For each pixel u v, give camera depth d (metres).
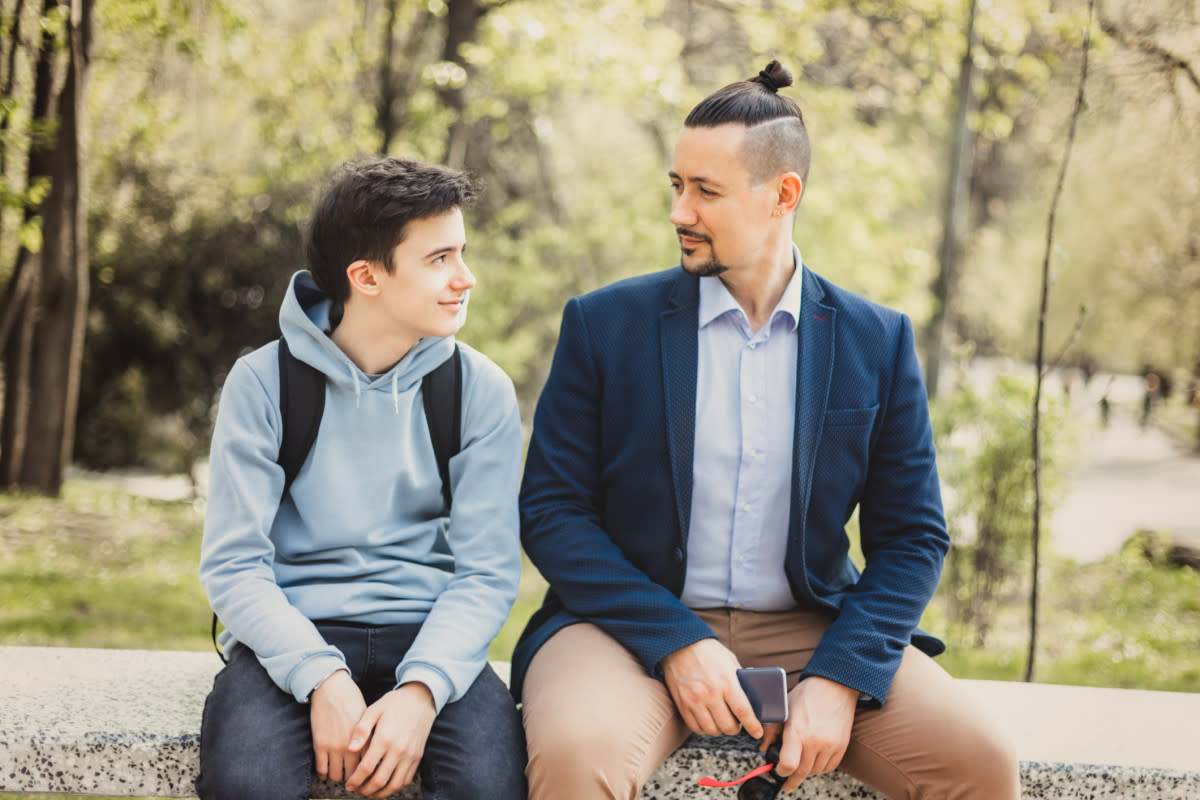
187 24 9.27
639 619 1.83
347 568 1.90
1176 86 5.64
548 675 1.83
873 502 2.04
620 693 1.76
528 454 2.09
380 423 1.90
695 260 1.94
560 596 1.94
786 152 1.91
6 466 8.95
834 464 1.97
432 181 1.82
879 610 1.86
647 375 1.98
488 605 1.86
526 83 9.50
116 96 11.73
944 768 1.73
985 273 19.25
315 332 1.86
